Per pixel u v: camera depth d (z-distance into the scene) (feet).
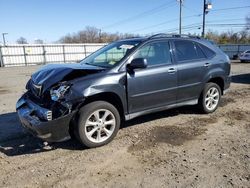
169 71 16.44
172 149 13.65
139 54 15.40
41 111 12.81
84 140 13.44
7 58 118.93
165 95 16.56
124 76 14.51
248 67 67.46
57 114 12.66
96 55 17.48
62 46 132.36
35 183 10.69
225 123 17.70
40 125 12.46
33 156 13.12
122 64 14.70
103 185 10.43
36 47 125.70
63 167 11.93
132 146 14.05
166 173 11.25
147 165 11.98
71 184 10.57
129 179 10.84
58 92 12.69
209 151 13.38
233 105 22.43
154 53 16.19
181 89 17.37
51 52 130.11
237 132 16.02
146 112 15.98
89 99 13.84
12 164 12.32
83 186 10.41
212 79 19.69
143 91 15.35
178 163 12.13
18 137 15.70
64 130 12.93
